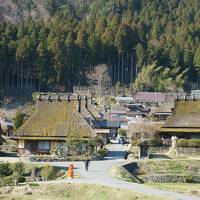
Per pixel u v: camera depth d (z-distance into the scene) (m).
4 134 169.50
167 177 96.88
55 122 124.06
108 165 98.75
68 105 126.69
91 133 120.94
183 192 73.25
